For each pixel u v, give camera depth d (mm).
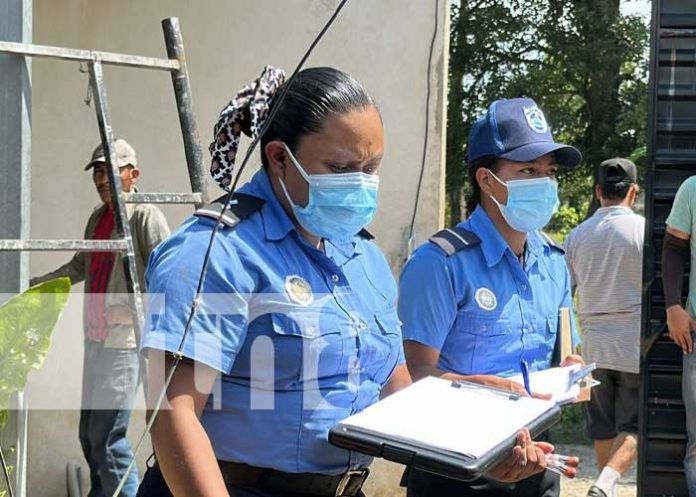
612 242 5090
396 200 4934
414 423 2006
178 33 3037
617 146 13625
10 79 2559
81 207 5004
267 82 2037
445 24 4918
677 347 4012
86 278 4246
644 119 13273
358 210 2004
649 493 4039
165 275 1875
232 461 1960
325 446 2006
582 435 7770
